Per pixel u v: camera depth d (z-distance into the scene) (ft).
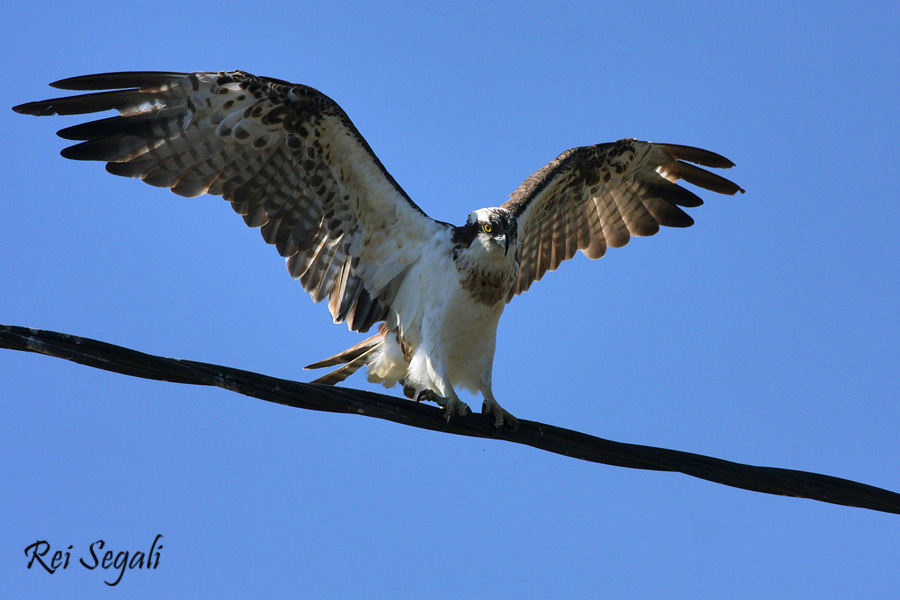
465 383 40.63
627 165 49.67
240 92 38.06
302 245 41.93
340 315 42.47
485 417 36.32
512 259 38.55
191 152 39.11
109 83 36.83
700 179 50.96
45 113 36.50
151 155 38.60
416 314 40.47
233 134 39.06
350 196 40.81
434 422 34.58
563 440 34.47
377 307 42.24
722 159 49.90
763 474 33.35
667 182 51.21
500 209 39.06
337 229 41.70
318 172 40.37
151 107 37.83
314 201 41.24
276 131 39.19
